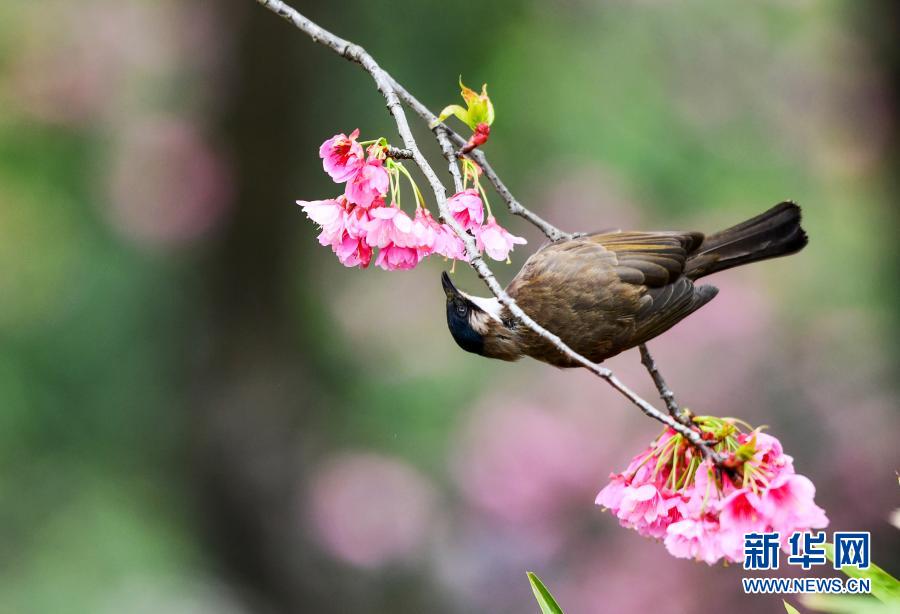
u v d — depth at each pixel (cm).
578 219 1340
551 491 1265
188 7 1229
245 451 1182
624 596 1225
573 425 1280
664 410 1285
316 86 1204
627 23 1445
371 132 1228
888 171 1139
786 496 437
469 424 1270
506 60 1288
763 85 1448
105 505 1273
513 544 1263
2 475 1260
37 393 1253
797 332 1332
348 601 1203
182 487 1226
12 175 1282
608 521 1270
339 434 1233
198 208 1223
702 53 1455
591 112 1390
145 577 1235
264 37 1188
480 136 519
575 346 675
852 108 1215
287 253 1218
